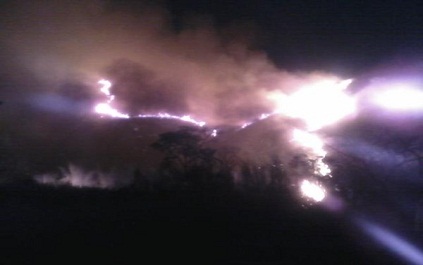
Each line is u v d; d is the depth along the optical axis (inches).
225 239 356.8
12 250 339.6
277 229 381.7
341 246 345.4
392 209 408.8
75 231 377.4
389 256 327.0
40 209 436.8
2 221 405.1
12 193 491.2
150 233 370.6
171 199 465.4
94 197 474.3
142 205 446.6
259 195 469.1
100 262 318.3
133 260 321.4
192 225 391.9
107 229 383.6
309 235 365.4
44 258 325.4
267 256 327.9
